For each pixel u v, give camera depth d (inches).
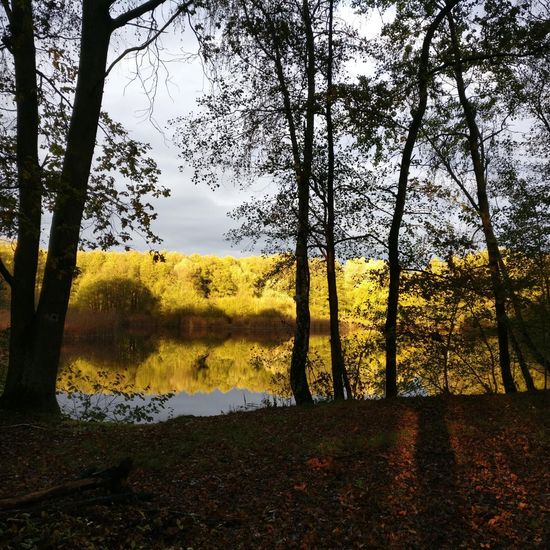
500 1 438.9
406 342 526.0
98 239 403.5
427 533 196.9
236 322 2511.1
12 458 279.1
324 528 201.9
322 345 1173.1
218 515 210.5
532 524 198.5
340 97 474.0
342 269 591.2
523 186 526.3
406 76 501.0
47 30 414.9
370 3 522.6
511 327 502.0
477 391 603.8
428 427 343.9
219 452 300.2
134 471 261.6
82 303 2187.5
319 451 294.4
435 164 610.2
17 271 392.2
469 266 490.6
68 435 337.7
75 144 395.2
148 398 765.3
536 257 483.5
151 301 2561.5
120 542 178.1
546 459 267.9
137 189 401.4
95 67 401.7
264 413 450.0
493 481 243.6
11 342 392.2
